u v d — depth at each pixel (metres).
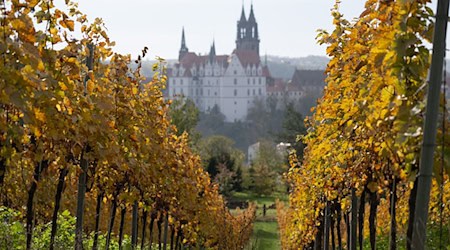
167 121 11.12
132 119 8.90
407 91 4.72
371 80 5.71
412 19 4.80
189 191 13.38
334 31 6.98
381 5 5.34
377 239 14.99
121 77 8.80
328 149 7.75
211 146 66.06
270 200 58.00
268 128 121.12
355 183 7.55
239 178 59.44
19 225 7.92
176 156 12.35
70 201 10.78
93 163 8.77
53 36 6.02
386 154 5.27
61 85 6.13
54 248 9.33
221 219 20.88
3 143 5.32
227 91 145.00
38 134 5.69
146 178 10.15
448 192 8.34
